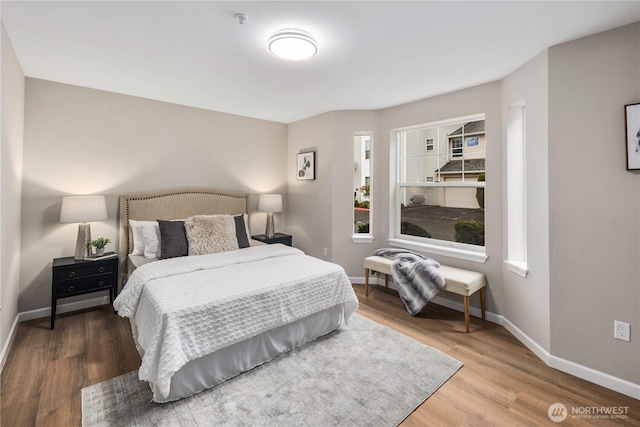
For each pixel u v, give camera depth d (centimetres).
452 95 324
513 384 201
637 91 188
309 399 183
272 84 305
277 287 222
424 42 217
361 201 459
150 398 182
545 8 175
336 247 410
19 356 227
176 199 371
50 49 231
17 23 195
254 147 448
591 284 205
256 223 454
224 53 237
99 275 296
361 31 203
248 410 174
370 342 253
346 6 175
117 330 271
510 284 278
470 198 329
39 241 294
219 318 192
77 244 294
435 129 359
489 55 237
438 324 293
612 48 196
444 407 179
